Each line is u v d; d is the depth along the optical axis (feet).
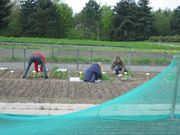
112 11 232.32
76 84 49.57
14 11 206.69
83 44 133.18
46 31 205.26
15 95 41.83
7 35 198.80
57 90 45.73
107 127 13.64
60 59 83.30
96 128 13.62
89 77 52.90
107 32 231.09
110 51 110.22
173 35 235.61
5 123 13.99
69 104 35.55
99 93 44.70
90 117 13.64
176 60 14.82
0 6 198.49
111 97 42.29
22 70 66.59
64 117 13.64
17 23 203.10
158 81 14.69
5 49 106.22
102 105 14.08
